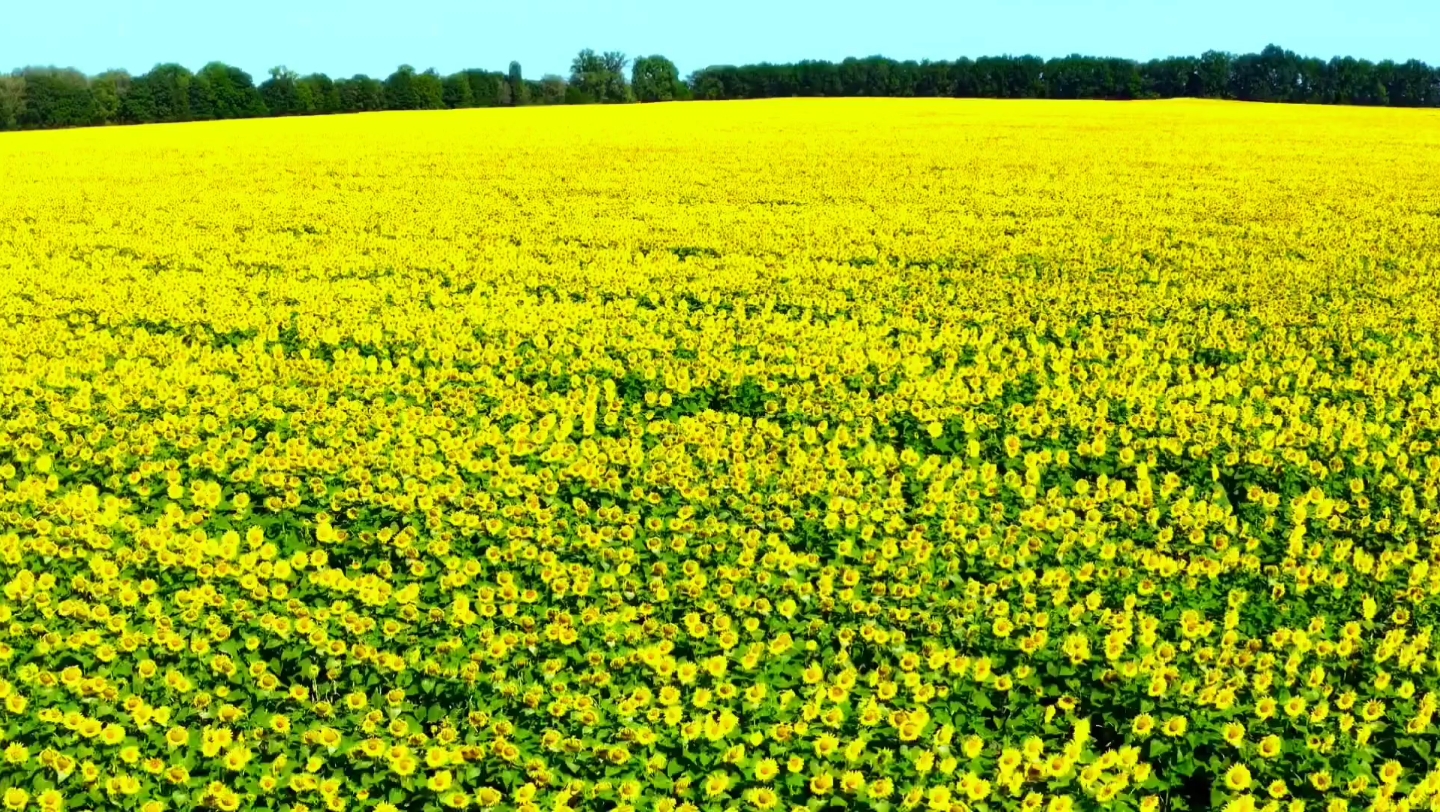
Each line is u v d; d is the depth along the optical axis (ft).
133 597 27.43
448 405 44.04
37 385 45.75
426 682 24.67
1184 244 74.54
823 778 20.90
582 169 112.68
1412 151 121.49
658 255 73.82
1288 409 41.14
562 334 53.26
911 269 68.85
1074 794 21.08
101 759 22.33
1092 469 37.68
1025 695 24.31
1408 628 26.86
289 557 32.07
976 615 26.84
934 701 23.99
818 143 131.75
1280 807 20.67
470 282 67.21
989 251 73.31
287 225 85.56
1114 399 43.42
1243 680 23.67
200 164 120.37
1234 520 31.42
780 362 49.49
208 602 27.53
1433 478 34.94
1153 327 54.29
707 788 20.98
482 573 30.04
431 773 22.11
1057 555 29.81
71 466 37.83
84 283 66.28
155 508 34.68
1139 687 24.06
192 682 24.73
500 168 114.21
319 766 21.90
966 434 40.60
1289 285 62.39
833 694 23.53
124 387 44.80
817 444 40.29
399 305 61.11
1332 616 27.25
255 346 53.47
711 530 31.53
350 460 36.58
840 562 30.07
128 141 146.61
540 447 39.11
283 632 26.14
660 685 24.59
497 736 22.26
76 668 23.71
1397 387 43.83
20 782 21.50
